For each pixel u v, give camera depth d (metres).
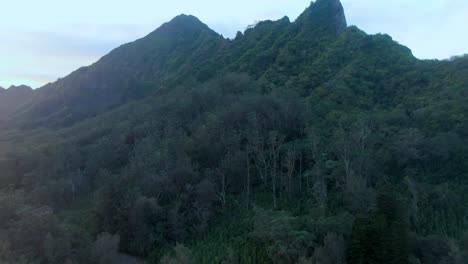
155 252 56.06
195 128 81.88
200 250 52.09
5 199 54.09
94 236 61.41
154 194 64.06
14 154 98.06
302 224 48.53
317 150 61.66
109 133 106.56
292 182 61.75
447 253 40.12
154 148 78.00
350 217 47.34
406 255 40.03
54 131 146.62
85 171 86.31
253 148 66.25
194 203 61.12
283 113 76.00
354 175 54.19
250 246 49.62
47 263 45.38
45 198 75.06
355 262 41.22
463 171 55.25
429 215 49.03
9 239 46.53
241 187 66.56
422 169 57.56
